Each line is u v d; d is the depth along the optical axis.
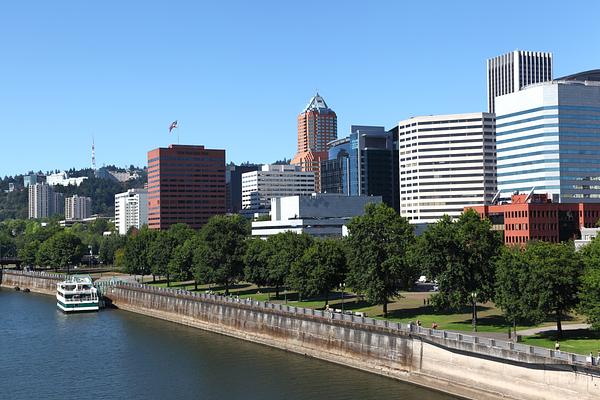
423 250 130.38
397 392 107.56
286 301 176.75
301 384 114.62
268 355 141.12
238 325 165.75
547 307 107.06
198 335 169.88
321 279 157.25
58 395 112.81
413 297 170.88
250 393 109.88
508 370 96.25
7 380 122.81
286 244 183.88
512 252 118.06
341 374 121.75
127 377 123.38
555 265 106.38
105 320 199.00
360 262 146.12
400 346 117.12
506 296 111.38
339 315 133.50
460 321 131.38
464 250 127.81
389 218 149.75
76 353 145.88
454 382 105.62
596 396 84.06
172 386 116.38
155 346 153.50
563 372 88.50
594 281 98.56
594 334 110.00
